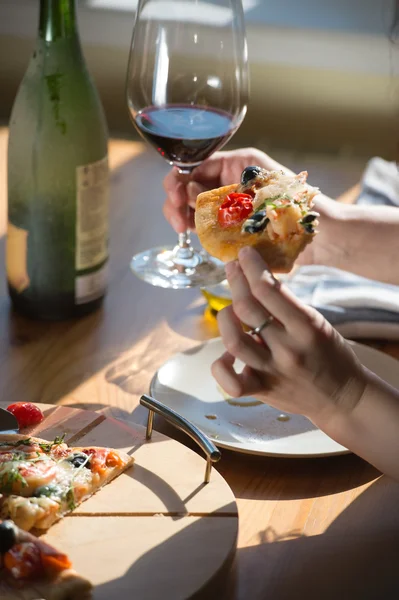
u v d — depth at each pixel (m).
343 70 3.08
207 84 1.19
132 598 0.78
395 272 1.42
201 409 1.12
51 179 1.26
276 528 0.93
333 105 3.15
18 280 1.32
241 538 0.91
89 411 1.05
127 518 0.87
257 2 3.15
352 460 1.05
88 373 1.21
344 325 1.33
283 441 1.06
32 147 1.25
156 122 1.20
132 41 1.21
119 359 1.25
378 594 0.85
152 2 1.17
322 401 0.94
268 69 3.13
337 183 1.77
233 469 1.02
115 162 1.83
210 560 0.83
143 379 1.20
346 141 3.20
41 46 1.26
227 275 0.91
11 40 3.31
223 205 0.95
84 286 1.33
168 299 1.42
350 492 1.00
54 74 1.25
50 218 1.27
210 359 1.21
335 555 0.90
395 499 0.99
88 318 1.35
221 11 1.17
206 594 0.80
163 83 1.18
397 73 2.51
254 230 0.90
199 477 0.94
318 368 0.91
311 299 1.37
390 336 1.33
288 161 1.90
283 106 3.20
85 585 0.77
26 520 0.84
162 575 0.81
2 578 0.78
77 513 0.88
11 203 1.29
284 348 0.89
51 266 1.30
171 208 1.38
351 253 1.42
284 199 0.93
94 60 3.21
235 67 1.20
